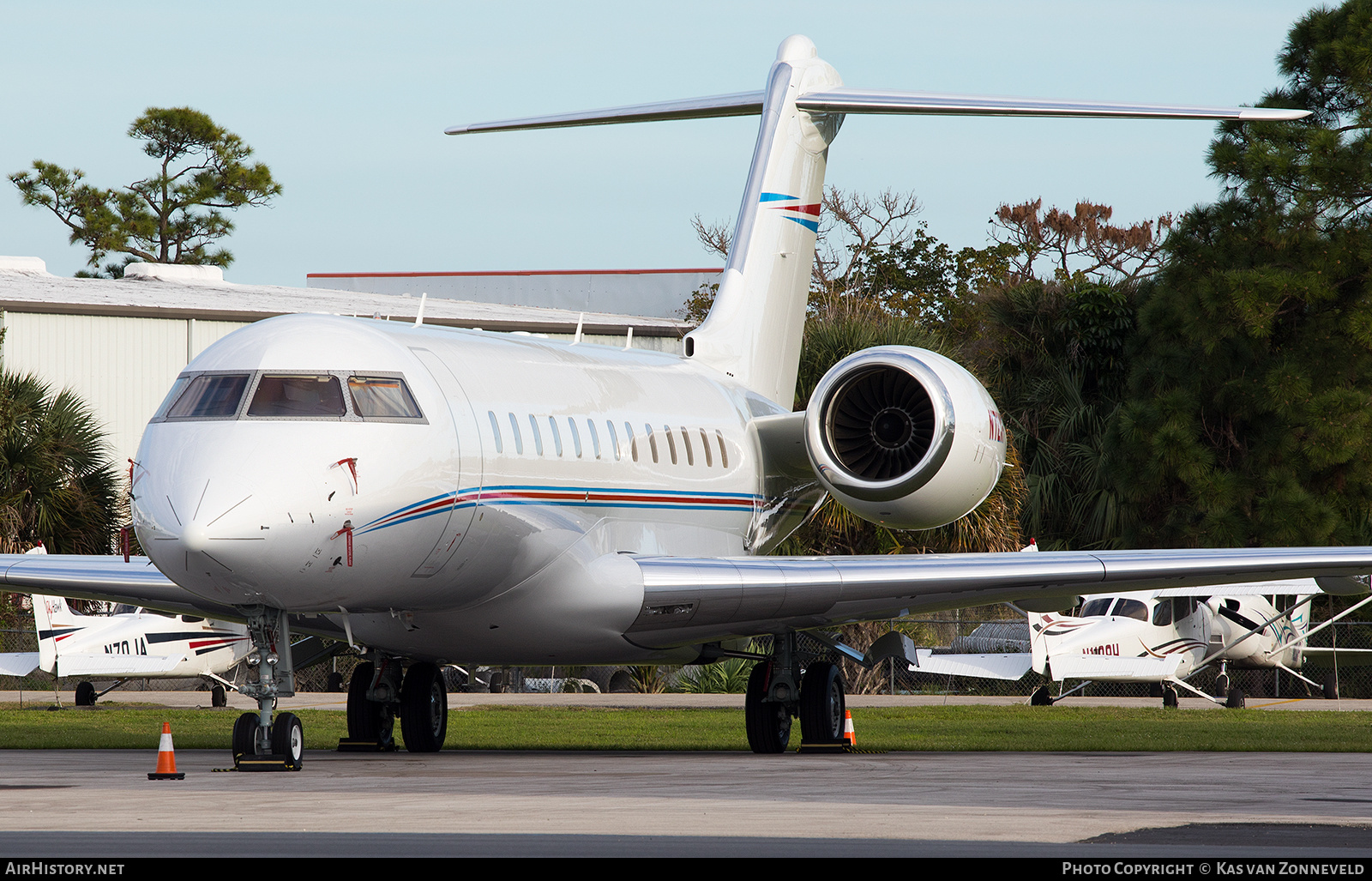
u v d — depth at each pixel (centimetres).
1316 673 9862
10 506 9369
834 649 5234
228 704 8619
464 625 4612
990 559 4762
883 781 3725
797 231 6306
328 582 3844
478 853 2414
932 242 16938
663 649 5003
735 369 6006
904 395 5209
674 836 2616
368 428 3925
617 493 4869
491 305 15700
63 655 8000
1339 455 10262
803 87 6238
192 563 3634
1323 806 3123
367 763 4384
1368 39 10469
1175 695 8156
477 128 6344
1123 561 4694
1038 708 7881
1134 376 11375
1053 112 5478
